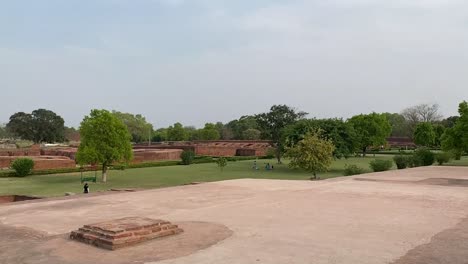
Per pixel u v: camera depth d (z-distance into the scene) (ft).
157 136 336.29
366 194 40.68
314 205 33.73
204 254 19.22
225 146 214.28
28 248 21.16
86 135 94.48
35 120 283.18
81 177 97.50
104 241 20.83
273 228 24.80
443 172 72.54
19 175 104.37
